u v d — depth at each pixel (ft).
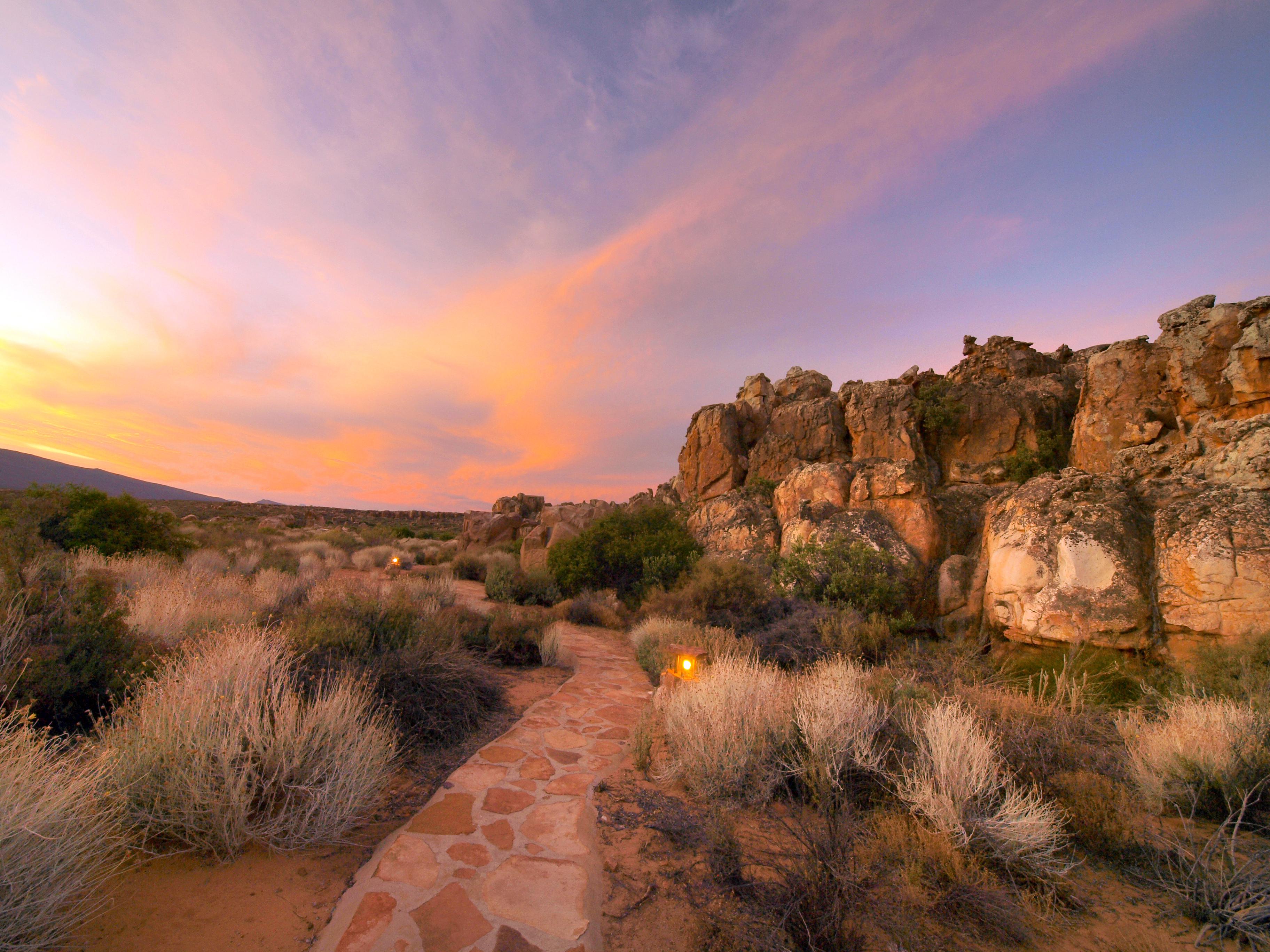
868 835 13.55
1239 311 41.73
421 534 155.22
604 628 51.96
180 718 12.48
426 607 37.83
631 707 26.50
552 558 69.41
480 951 9.57
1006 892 11.71
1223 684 23.93
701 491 89.51
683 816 15.11
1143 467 41.86
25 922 8.23
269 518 157.38
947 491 62.54
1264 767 14.98
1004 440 69.05
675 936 10.50
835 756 16.02
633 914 11.15
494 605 44.01
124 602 23.84
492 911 10.77
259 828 12.32
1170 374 45.75
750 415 93.15
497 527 115.44
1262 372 39.17
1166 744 16.83
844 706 17.19
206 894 10.71
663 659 31.65
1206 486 34.65
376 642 25.16
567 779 17.62
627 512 75.20
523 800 15.96
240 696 13.46
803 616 38.32
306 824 12.23
